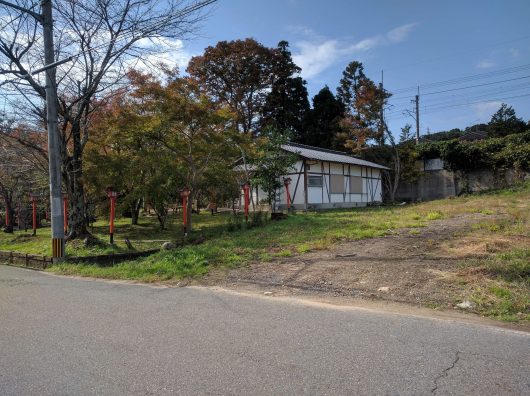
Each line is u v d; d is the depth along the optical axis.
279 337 4.44
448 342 4.14
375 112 34.81
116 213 16.30
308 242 10.80
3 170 17.64
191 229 16.20
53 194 10.94
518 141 28.77
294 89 40.03
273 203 21.98
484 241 8.80
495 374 3.40
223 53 36.16
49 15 10.98
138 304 6.19
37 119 14.28
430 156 33.38
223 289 7.09
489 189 29.00
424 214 15.98
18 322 5.34
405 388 3.21
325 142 39.84
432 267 7.11
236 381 3.42
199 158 16.03
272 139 20.91
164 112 14.06
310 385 3.31
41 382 3.51
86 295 7.01
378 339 4.28
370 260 8.12
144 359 3.94
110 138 14.80
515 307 5.14
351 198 29.06
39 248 14.02
